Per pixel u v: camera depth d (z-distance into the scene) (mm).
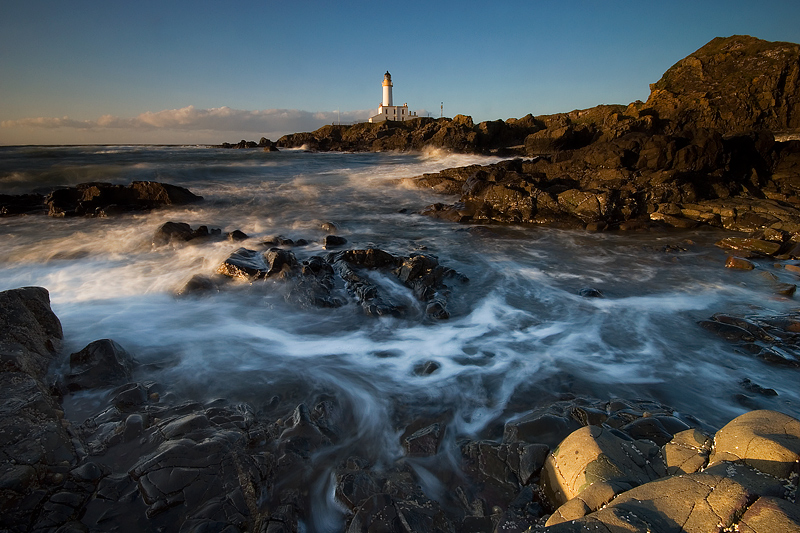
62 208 17531
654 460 3590
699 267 11133
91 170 27125
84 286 9344
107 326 7383
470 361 6602
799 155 18922
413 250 12812
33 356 5551
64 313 7867
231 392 5668
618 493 3055
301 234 15156
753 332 7238
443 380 6062
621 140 19344
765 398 5559
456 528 3635
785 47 43781
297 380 6004
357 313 8258
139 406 5117
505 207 17391
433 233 15422
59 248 12273
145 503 3559
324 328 7680
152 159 40594
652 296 9266
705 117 45094
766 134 19188
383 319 7996
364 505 3582
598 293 9273
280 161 41531
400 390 5824
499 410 5402
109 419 4750
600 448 3592
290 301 8648
